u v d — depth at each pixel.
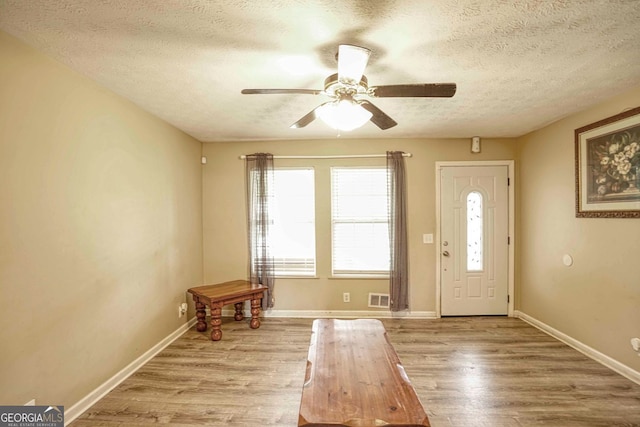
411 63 1.90
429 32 1.58
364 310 3.84
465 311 3.80
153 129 2.87
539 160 3.38
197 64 1.91
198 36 1.61
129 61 1.87
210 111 2.77
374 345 1.94
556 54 1.81
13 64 1.61
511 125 3.26
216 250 3.92
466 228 3.79
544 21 1.49
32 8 1.37
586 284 2.77
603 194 2.56
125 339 2.46
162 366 2.62
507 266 3.78
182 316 3.38
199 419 1.95
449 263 3.79
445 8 1.39
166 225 3.08
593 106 2.68
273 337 3.23
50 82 1.82
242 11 1.41
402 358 2.72
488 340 3.10
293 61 1.88
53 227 1.83
